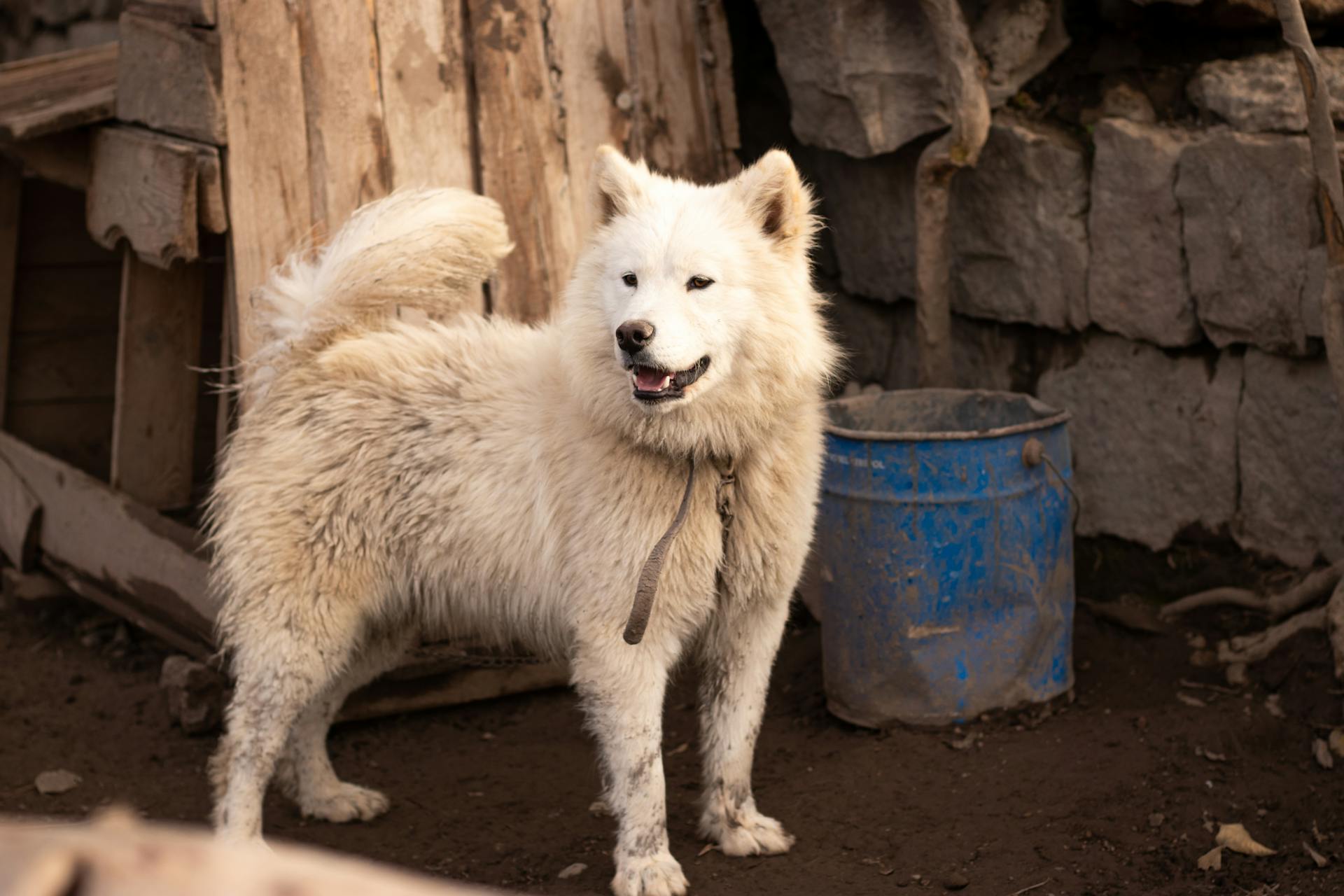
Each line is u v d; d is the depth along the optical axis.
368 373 3.60
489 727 4.55
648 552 3.16
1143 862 3.34
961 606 4.06
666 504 3.17
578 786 4.08
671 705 4.66
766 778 4.02
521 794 4.04
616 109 4.94
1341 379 3.79
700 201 3.25
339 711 4.41
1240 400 4.43
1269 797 3.59
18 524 5.62
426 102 4.60
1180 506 4.68
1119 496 4.88
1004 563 4.04
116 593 5.10
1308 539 4.28
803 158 5.84
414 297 3.64
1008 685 4.18
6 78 5.60
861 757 4.08
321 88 4.39
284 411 3.62
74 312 6.20
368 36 4.48
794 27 5.30
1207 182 4.29
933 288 4.90
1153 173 4.45
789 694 4.67
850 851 3.51
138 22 4.47
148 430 5.30
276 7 4.29
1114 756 3.91
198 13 4.16
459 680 4.59
